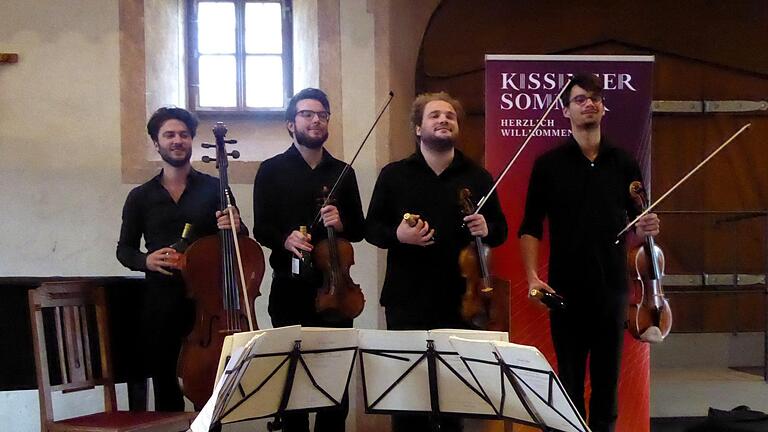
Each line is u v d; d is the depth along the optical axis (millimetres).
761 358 4824
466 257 3156
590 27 4812
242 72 4848
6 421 4281
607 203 3393
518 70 3916
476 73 4750
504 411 2654
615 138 3910
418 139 3375
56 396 4277
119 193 4332
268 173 3438
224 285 3271
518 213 3918
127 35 4348
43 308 3256
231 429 4348
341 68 4379
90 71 4344
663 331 3430
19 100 4320
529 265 3457
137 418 3164
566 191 3398
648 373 3898
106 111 4344
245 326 3264
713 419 3859
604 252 3373
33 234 4309
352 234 3492
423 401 2752
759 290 4621
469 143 4750
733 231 4832
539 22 4789
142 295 3541
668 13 4836
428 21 4543
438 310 3180
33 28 4332
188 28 4836
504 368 2443
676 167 4836
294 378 2686
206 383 3186
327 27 4375
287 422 3361
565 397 2332
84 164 4332
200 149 4602
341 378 2766
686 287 4801
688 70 4844
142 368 3539
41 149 4324
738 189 4859
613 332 3381
